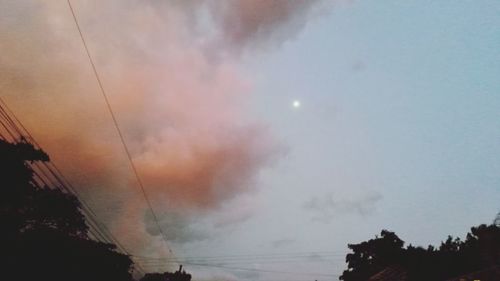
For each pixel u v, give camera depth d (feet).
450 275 55.88
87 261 67.05
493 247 47.52
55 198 62.28
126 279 77.66
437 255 62.08
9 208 56.90
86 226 70.49
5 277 55.52
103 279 70.69
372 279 70.18
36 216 62.08
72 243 65.72
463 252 57.00
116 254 75.41
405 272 62.64
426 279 59.47
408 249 99.50
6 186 53.67
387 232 108.88
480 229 50.31
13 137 37.58
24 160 53.26
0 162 50.90
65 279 62.69
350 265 111.65
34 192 59.00
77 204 65.98
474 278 44.96
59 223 65.82
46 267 60.13
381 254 104.94
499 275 41.93
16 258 57.31
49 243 61.46
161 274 122.42
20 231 60.39
